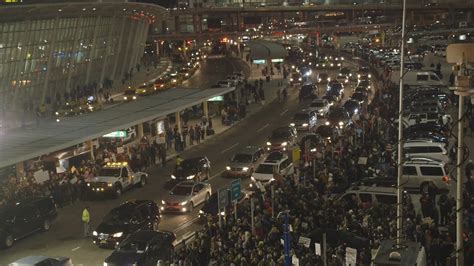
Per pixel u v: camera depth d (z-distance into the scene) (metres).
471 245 24.92
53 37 88.56
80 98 93.94
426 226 28.70
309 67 134.38
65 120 64.69
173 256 32.84
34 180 46.72
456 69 14.39
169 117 82.88
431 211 33.41
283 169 50.62
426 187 41.53
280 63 138.75
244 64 159.88
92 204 48.72
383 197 36.94
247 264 26.70
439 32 192.50
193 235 39.25
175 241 38.41
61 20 90.12
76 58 98.88
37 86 88.06
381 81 95.81
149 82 119.75
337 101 88.81
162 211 45.41
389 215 32.09
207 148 68.94
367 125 58.28
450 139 51.84
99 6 91.94
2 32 76.69
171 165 61.56
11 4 80.56
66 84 97.00
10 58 80.06
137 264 32.69
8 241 38.69
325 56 159.75
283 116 87.00
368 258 25.47
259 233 31.55
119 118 63.22
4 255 37.50
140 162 57.34
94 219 44.56
